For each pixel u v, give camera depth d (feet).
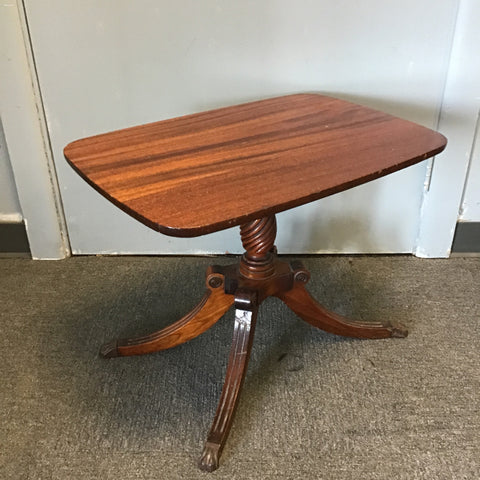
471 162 4.80
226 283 3.60
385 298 4.65
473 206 5.02
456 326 4.33
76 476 3.17
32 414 3.56
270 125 3.38
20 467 3.21
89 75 4.37
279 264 3.78
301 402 3.65
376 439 3.39
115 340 4.00
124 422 3.51
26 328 4.31
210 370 3.94
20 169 4.72
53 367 3.94
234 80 4.40
